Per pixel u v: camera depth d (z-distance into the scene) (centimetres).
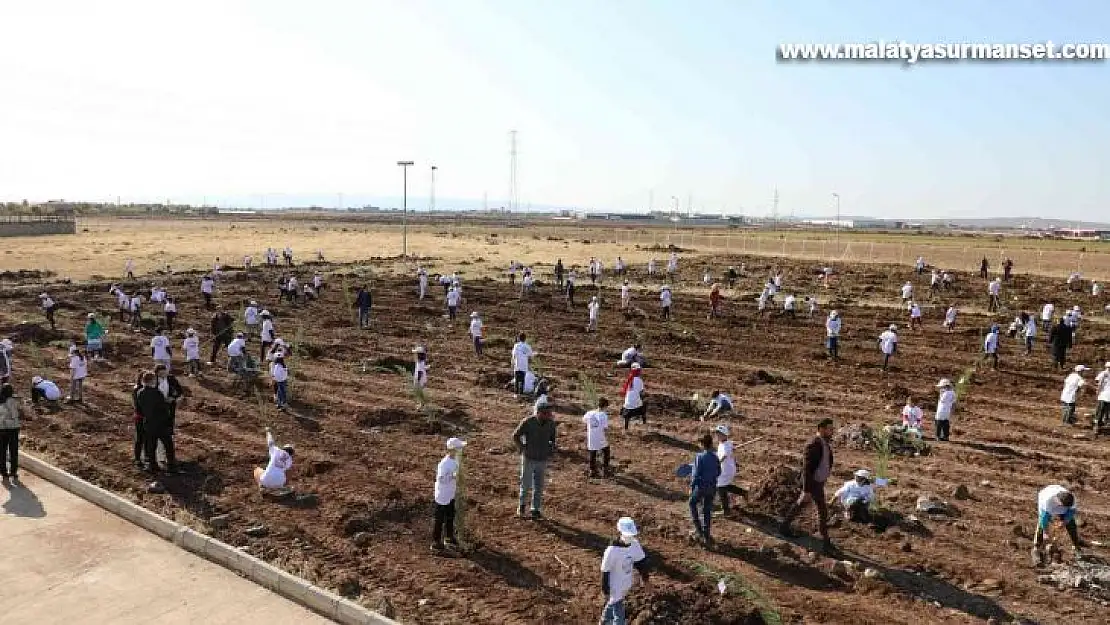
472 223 15175
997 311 3666
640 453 1495
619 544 795
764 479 1272
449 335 2919
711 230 13800
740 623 857
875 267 5709
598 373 2303
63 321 3103
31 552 994
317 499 1223
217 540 1025
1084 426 1792
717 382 2203
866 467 1442
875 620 889
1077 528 1155
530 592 939
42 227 8594
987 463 1484
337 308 3594
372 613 830
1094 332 3127
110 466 1352
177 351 2517
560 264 4309
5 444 1230
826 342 2809
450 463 1049
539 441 1147
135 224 11919
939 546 1091
